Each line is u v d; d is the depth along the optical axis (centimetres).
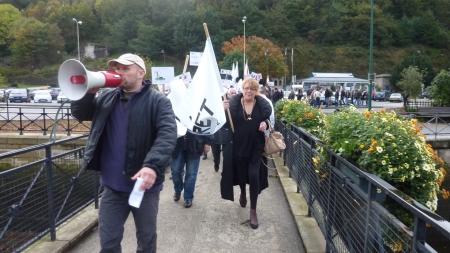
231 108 499
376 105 4219
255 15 11775
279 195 654
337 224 375
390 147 334
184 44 10244
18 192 384
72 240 434
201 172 826
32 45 10006
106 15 12331
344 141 365
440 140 1416
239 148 498
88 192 550
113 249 287
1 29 10875
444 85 2320
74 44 11500
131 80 284
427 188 338
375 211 271
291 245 445
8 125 1816
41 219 415
